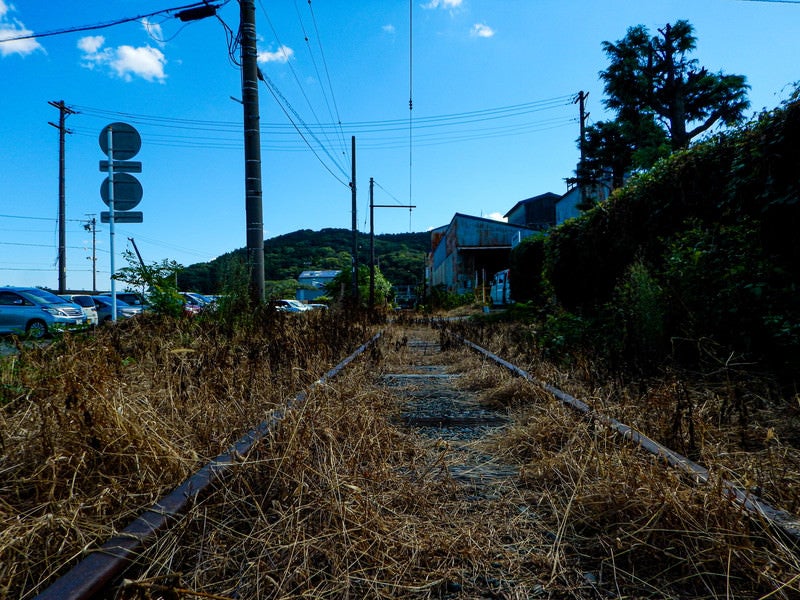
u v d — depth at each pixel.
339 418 3.47
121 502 2.32
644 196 7.56
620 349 5.75
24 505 2.30
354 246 28.11
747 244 5.28
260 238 9.86
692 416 3.30
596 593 1.83
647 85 18.91
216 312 8.40
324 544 2.02
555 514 2.38
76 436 2.70
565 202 37.47
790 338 4.39
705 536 1.98
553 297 11.97
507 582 1.91
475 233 42.25
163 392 3.90
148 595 1.53
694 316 5.37
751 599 1.76
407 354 9.24
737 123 5.80
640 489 2.29
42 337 5.25
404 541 2.12
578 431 3.26
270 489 2.43
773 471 2.61
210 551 1.97
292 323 8.48
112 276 8.31
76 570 1.62
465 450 3.51
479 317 17.53
